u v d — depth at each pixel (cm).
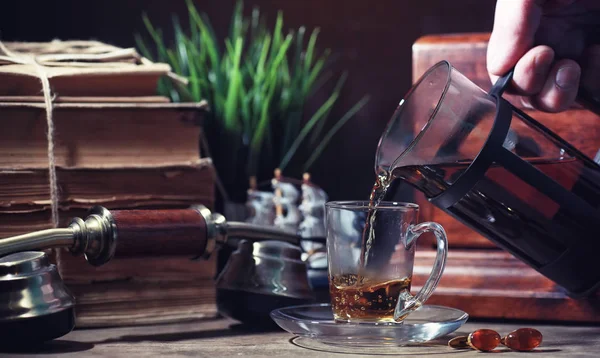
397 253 90
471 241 104
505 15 92
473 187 88
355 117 142
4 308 85
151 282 99
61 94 96
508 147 88
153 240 90
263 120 127
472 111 89
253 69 134
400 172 89
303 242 120
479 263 102
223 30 143
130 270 98
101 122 96
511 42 92
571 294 94
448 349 89
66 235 88
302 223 122
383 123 142
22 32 142
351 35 143
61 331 87
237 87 127
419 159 88
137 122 98
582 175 90
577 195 89
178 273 100
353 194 142
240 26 135
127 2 143
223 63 134
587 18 93
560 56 94
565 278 92
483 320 101
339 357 86
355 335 85
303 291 99
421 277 103
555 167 90
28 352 87
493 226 91
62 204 95
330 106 139
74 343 90
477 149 88
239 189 129
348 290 91
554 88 92
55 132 95
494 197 89
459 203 89
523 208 89
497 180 88
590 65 94
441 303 101
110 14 143
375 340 86
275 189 123
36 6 142
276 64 130
